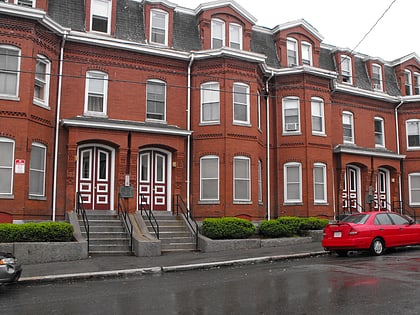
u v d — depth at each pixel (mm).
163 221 18297
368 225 14812
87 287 10250
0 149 16203
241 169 20500
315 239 19547
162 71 20703
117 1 21219
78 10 20141
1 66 16562
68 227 14875
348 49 26531
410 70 28859
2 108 16250
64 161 18188
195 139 20609
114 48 19719
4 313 7758
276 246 17922
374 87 27172
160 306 8094
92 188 18812
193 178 20375
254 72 21219
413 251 15867
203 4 21906
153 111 20484
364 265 12391
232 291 9281
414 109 27484
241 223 17781
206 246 16453
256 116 21156
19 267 10273
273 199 22766
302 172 22469
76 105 18859
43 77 17828
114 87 19656
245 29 22641
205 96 20844
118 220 17641
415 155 27078
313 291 9008
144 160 20094
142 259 14406
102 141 18578
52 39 18156
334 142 24812
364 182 25266
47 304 8445
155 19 21391
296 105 23031
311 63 24672
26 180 16422
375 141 26672
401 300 8070
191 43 21875
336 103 25312
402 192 26922
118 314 7582
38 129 17281
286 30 24297
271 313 7453
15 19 16719
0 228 13773
